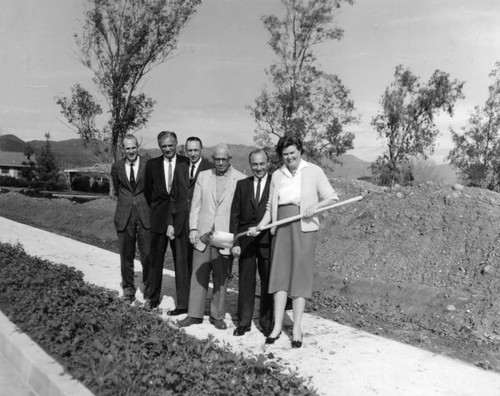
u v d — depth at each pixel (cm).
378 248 1034
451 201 1084
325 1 2069
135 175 739
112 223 1889
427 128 2531
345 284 940
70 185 6812
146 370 411
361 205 1252
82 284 659
